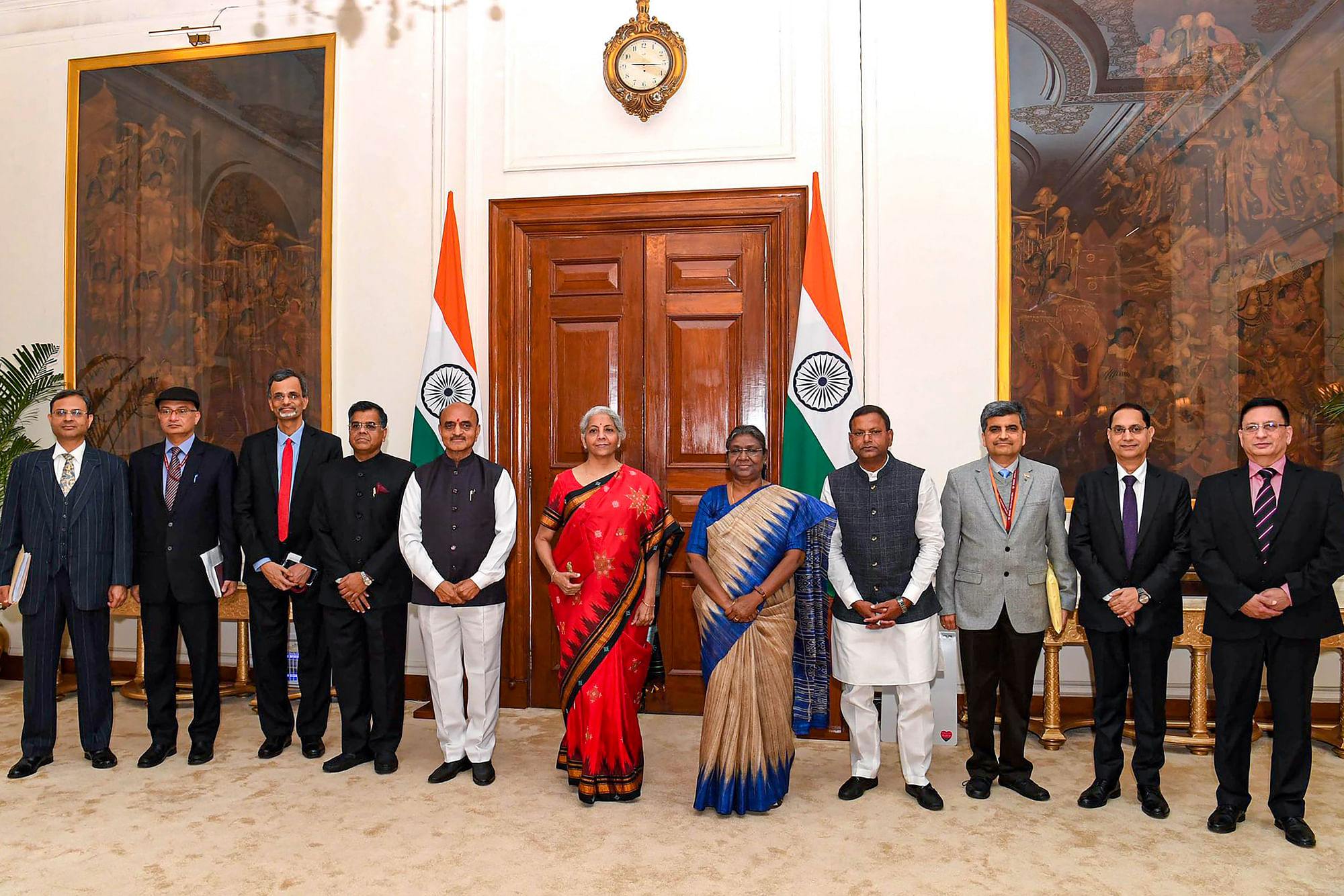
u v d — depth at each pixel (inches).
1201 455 167.8
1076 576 129.4
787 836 114.7
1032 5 173.9
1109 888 99.9
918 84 175.0
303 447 148.0
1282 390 166.2
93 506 141.2
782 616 125.5
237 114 199.0
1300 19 167.5
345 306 191.3
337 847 111.0
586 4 186.2
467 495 139.0
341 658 141.6
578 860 107.0
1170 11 171.3
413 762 146.3
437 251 188.1
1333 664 164.9
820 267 168.4
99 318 203.6
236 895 98.0
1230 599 113.4
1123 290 170.9
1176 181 170.2
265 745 148.9
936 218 173.6
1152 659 121.2
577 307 185.0
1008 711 130.0
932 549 125.8
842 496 130.5
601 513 130.4
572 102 186.1
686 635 178.5
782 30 179.8
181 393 145.5
